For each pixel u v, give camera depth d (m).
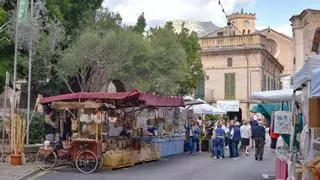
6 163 18.95
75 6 28.39
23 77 26.02
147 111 25.33
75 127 18.31
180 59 29.70
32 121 22.19
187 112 29.70
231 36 57.41
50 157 18.34
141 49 25.98
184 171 18.31
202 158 24.77
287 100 15.12
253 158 24.98
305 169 9.97
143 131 23.17
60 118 20.03
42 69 25.39
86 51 24.62
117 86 28.39
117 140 20.05
